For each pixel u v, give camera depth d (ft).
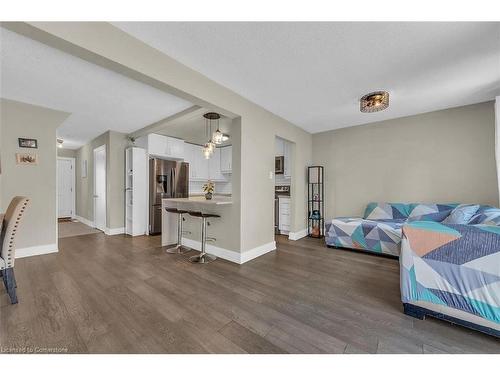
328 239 12.07
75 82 8.10
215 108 8.56
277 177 17.35
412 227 5.61
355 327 5.18
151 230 14.93
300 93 9.21
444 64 7.06
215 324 5.26
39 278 7.80
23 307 5.89
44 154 10.69
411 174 11.85
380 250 10.46
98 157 16.87
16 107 9.95
